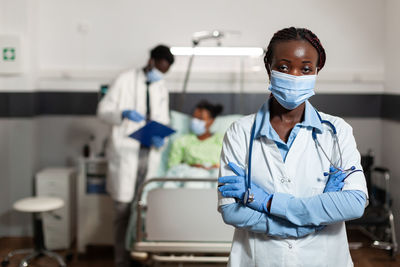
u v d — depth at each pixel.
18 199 4.19
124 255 3.42
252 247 1.35
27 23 4.03
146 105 3.51
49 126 4.31
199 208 2.44
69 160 4.34
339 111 4.30
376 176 4.27
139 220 2.45
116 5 4.21
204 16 4.22
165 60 3.46
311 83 1.30
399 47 3.93
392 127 4.07
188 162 3.78
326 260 1.33
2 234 4.23
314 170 1.33
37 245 3.56
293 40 1.29
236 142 1.40
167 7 4.21
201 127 3.79
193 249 2.38
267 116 1.37
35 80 4.18
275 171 1.33
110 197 3.78
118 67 4.25
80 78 4.26
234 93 4.23
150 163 3.47
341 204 1.25
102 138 4.31
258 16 4.21
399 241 3.85
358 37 4.24
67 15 4.22
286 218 1.27
